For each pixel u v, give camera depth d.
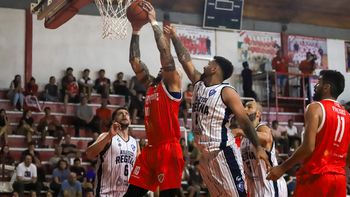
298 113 19.58
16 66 17.45
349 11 21.20
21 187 12.86
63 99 16.94
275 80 19.30
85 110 16.52
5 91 16.88
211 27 19.39
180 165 5.28
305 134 4.55
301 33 20.77
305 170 4.67
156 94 5.32
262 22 20.28
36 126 15.70
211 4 19.30
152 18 5.56
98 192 6.45
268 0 20.11
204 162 4.95
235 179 4.78
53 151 15.14
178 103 5.35
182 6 19.27
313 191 4.60
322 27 21.08
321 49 20.91
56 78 17.78
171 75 5.25
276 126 17.61
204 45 19.41
